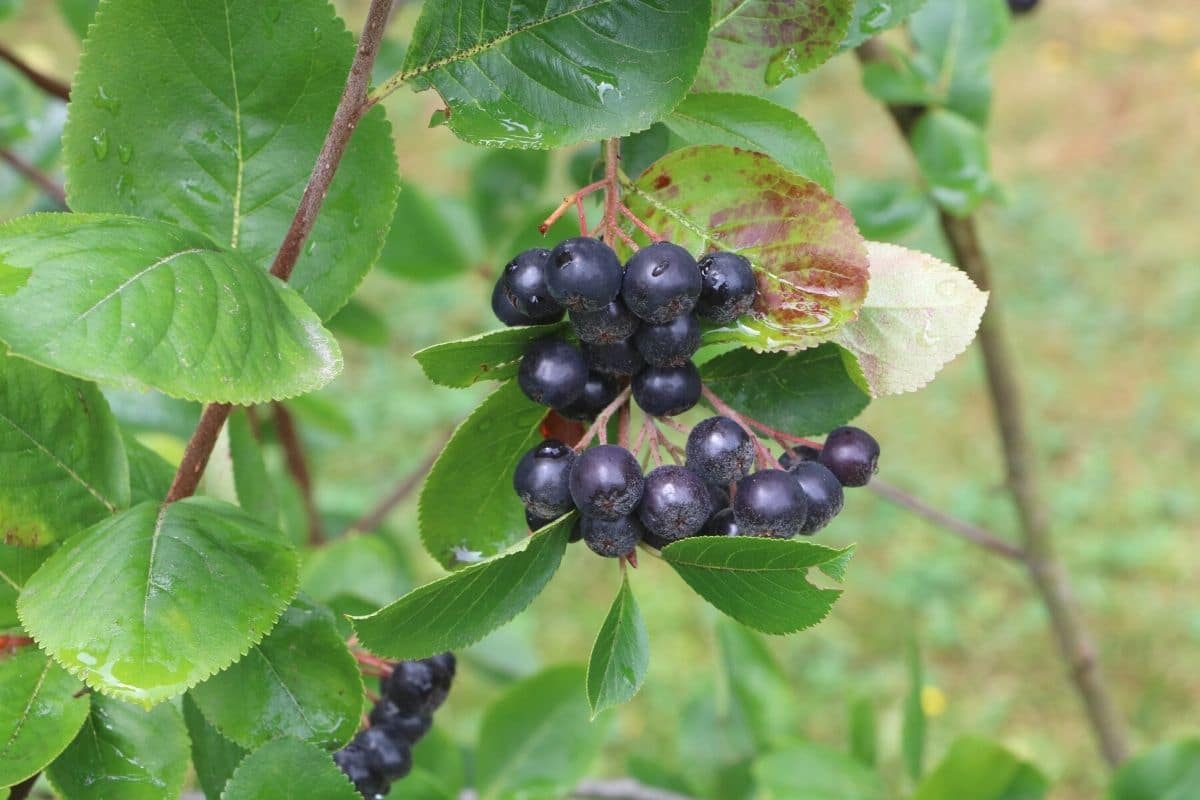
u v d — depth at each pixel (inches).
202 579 16.2
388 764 18.1
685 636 63.7
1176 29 121.0
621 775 56.2
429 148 96.6
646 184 16.4
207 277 15.2
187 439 24.6
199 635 15.9
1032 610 67.2
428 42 16.3
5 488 16.6
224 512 16.7
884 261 16.8
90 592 16.0
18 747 16.2
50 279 14.7
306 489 28.7
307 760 16.2
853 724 26.3
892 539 71.4
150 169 17.0
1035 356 85.1
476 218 28.6
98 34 16.6
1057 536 71.5
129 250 15.0
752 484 15.7
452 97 16.4
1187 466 75.7
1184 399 80.6
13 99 28.3
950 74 24.0
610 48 16.4
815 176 17.5
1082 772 59.0
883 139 103.4
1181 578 68.3
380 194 17.4
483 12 16.3
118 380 14.5
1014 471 28.3
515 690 22.3
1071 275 91.6
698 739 27.7
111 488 17.0
